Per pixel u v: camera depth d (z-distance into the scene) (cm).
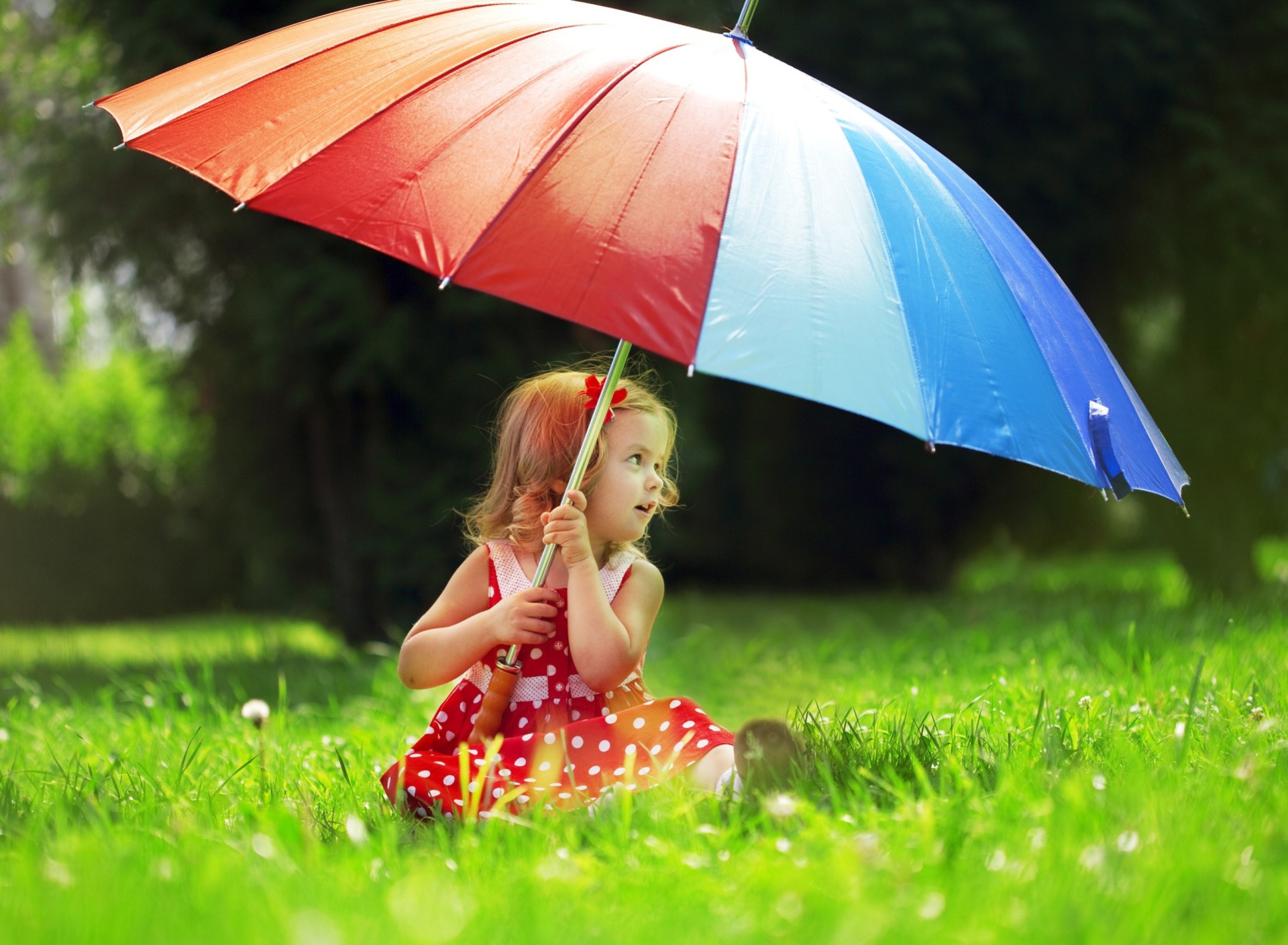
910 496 1132
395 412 790
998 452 219
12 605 1344
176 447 1381
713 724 261
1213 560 917
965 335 233
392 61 255
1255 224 870
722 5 929
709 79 247
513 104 238
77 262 800
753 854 204
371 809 263
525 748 258
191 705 419
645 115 233
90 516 1366
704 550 1226
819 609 988
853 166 242
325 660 682
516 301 208
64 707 485
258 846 204
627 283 209
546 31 258
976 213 263
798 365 205
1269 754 259
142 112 262
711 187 223
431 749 278
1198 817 204
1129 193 940
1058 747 271
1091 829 205
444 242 217
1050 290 268
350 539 802
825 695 471
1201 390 932
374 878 198
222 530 1363
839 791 249
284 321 725
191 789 289
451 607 285
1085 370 258
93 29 806
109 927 162
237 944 159
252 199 231
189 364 886
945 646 551
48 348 2138
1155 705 343
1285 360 904
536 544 286
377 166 232
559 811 238
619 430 284
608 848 209
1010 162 930
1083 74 909
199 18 720
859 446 1171
